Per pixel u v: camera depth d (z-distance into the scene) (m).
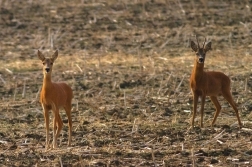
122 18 125.25
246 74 88.62
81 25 122.19
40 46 110.38
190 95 80.00
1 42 113.56
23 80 89.50
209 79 66.62
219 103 69.62
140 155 55.28
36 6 134.62
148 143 59.56
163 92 81.94
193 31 116.19
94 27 120.75
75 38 114.25
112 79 88.62
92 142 60.34
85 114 72.62
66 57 102.81
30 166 52.97
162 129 65.00
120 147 58.38
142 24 121.75
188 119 70.25
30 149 58.19
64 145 59.97
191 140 60.50
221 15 125.06
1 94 83.31
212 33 114.62
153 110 73.94
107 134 63.69
